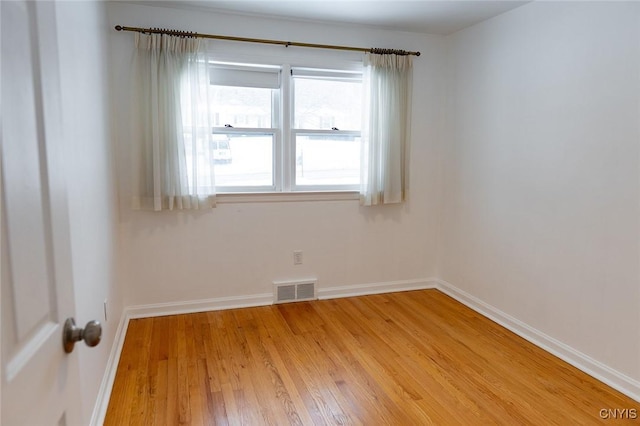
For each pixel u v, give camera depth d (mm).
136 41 3025
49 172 810
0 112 613
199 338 2941
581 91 2539
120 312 2975
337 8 3145
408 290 4055
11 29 662
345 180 3834
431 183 4008
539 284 2891
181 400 2203
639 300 2246
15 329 653
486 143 3385
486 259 3422
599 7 2412
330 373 2496
